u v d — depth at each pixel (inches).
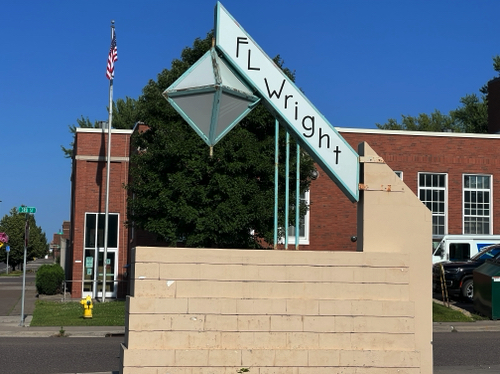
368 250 336.8
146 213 818.2
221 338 302.8
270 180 781.3
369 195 340.2
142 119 845.2
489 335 687.1
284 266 311.6
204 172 766.5
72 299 1137.4
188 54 868.6
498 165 1179.9
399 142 1142.3
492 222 1168.8
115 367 457.4
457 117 2581.2
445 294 957.8
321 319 311.7
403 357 315.3
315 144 338.0
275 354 305.1
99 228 1189.7
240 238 804.6
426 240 340.2
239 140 758.5
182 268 303.6
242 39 330.3
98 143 1198.3
